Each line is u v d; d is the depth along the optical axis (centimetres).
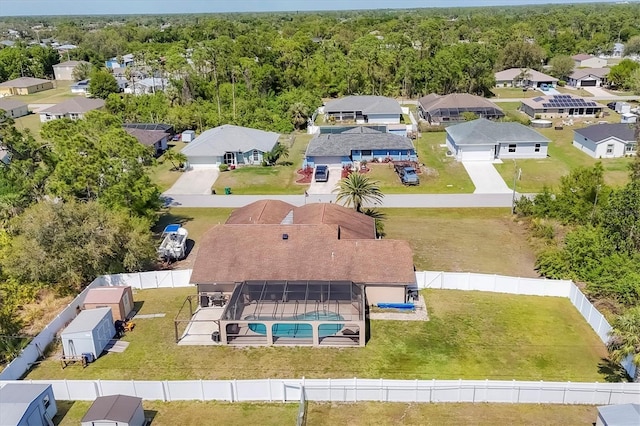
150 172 7381
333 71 12762
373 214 5741
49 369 3275
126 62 16688
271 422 2773
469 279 4106
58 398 2969
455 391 2880
